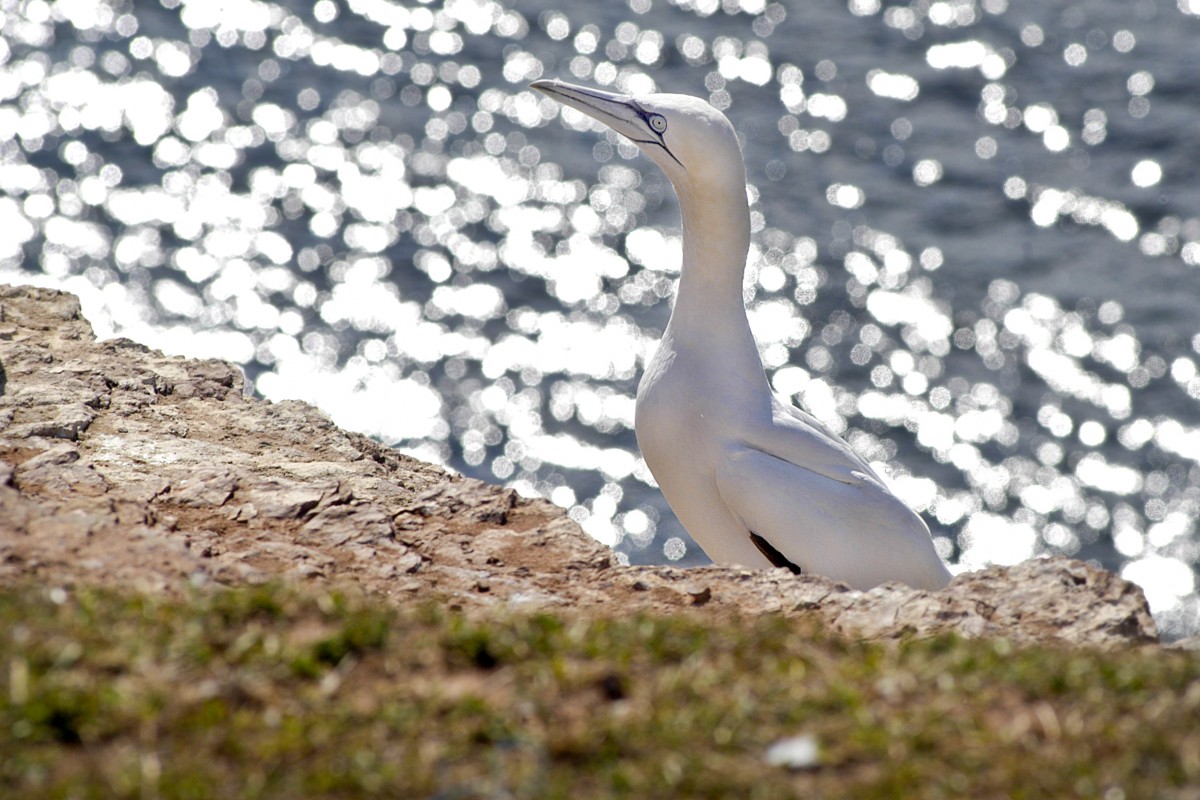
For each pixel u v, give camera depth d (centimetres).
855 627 674
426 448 2523
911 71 3997
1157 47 4109
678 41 4138
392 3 4253
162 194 3275
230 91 3759
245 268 3002
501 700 512
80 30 3994
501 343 2803
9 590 584
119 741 479
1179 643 648
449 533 767
